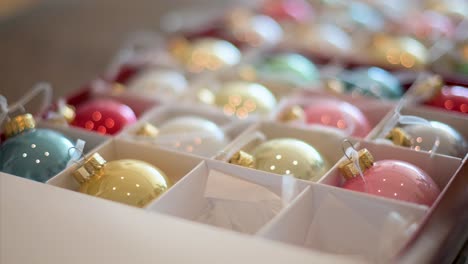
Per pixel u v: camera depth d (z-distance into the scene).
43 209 0.47
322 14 0.85
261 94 0.66
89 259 0.44
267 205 0.52
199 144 0.57
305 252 0.44
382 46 0.75
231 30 0.82
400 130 0.57
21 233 0.46
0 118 0.58
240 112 0.65
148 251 0.44
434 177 0.55
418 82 0.68
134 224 0.46
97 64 1.15
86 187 0.52
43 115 0.62
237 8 0.88
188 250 0.44
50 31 1.28
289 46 0.76
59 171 0.53
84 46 1.21
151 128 0.58
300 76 0.71
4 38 1.25
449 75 0.69
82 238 0.45
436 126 0.59
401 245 0.47
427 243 0.46
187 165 0.54
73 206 0.47
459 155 0.57
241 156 0.54
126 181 0.51
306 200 0.50
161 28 1.21
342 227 0.50
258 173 0.52
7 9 1.30
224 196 0.52
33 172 0.53
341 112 0.61
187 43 0.80
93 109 0.62
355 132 0.60
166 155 0.55
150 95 0.67
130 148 0.56
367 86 0.68
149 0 1.39
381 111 0.64
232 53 0.77
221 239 0.45
